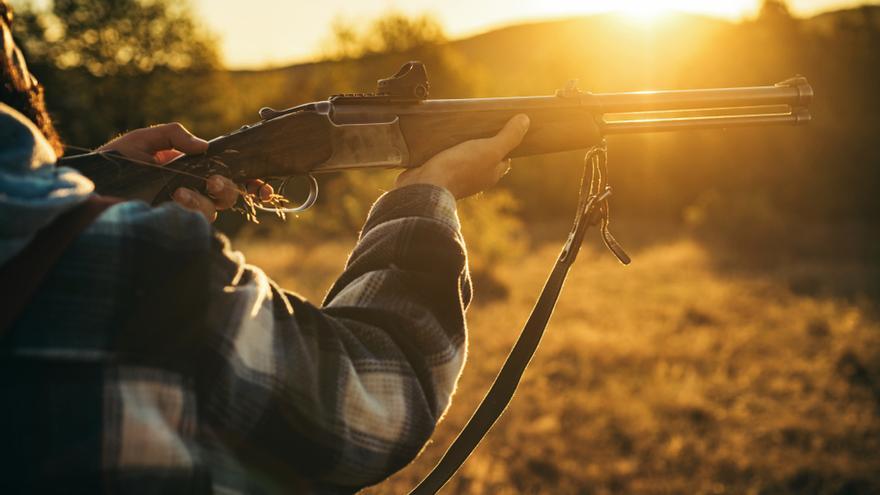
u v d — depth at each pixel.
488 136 1.65
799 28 33.34
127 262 0.85
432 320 1.09
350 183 17.41
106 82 27.00
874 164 25.88
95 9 26.86
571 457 6.51
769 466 6.39
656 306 12.82
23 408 0.79
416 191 1.20
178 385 0.86
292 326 0.98
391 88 1.59
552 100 1.74
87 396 0.80
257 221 1.49
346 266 1.17
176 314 0.87
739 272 16.42
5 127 0.82
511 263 17.02
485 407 1.62
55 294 0.82
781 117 1.92
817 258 18.44
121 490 0.80
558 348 9.58
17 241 0.80
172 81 28.20
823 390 8.31
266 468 0.94
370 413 0.99
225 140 1.53
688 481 6.16
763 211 19.06
